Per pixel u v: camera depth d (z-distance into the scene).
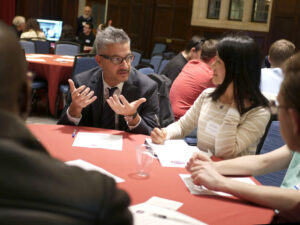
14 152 0.45
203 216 1.12
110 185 0.51
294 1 8.22
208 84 3.09
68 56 5.92
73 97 1.95
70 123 2.04
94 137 1.83
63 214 0.45
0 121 0.47
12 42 0.49
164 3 10.10
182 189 1.31
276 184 1.85
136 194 1.23
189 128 2.14
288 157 1.51
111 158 1.56
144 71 3.39
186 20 9.81
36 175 0.46
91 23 8.77
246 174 1.49
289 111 0.84
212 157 1.74
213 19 9.42
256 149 2.01
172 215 1.07
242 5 8.98
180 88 3.14
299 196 1.19
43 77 4.91
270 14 8.53
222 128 1.76
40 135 1.79
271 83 3.68
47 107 5.06
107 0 10.73
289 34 8.38
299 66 0.84
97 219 0.46
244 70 1.76
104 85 2.21
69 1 10.55
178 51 10.06
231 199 1.26
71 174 0.49
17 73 0.49
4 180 0.44
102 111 2.22
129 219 0.51
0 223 0.42
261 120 1.78
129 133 1.99
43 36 7.29
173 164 1.57
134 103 1.98
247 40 1.77
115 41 2.07
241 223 1.10
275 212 1.23
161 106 2.53
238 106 1.79
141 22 10.34
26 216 0.43
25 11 9.80
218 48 1.82
